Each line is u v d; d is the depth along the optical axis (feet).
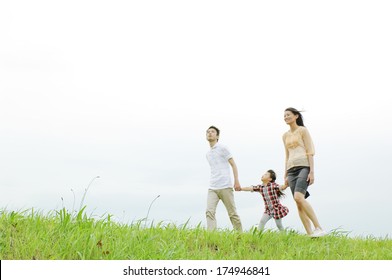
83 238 29.76
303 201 45.62
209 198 52.26
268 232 44.32
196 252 34.94
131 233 34.50
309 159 46.44
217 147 52.37
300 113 47.88
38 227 30.63
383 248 45.16
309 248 40.63
